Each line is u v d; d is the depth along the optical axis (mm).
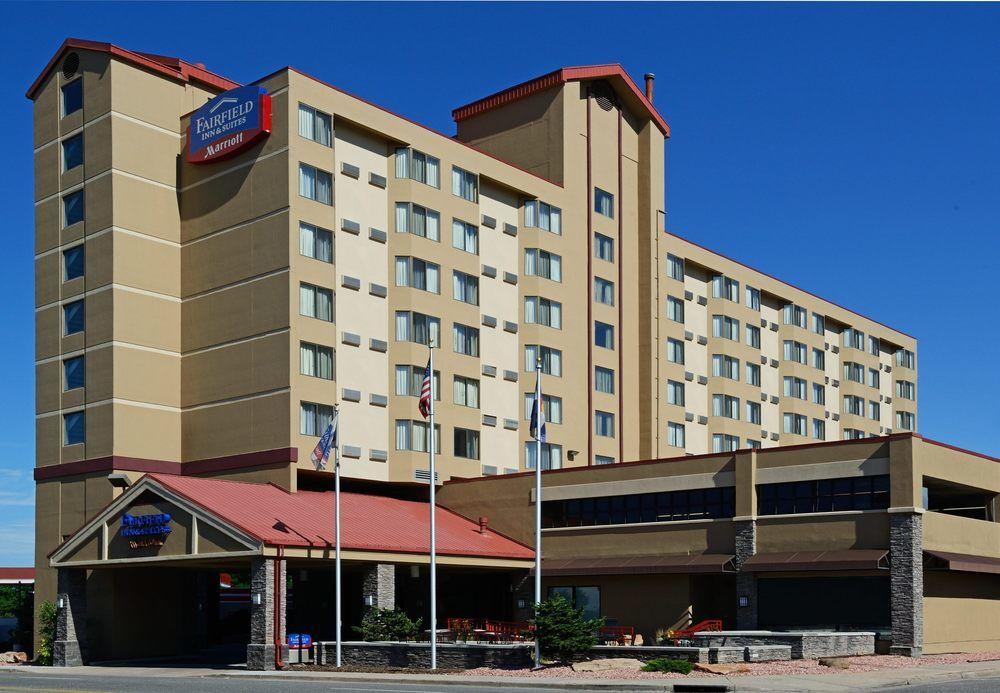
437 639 42812
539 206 62094
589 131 65625
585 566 48906
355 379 51781
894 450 42344
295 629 55125
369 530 45000
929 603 42125
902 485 41906
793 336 83062
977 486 46750
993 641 47250
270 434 49344
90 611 48281
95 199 54406
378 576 43781
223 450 51375
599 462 63344
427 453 53969
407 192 54688
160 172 54844
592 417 63156
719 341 75375
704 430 73562
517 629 45781
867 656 39219
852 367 89750
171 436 53312
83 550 45438
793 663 35000
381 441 52656
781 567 43812
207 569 49406
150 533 42812
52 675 38656
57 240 56312
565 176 63750
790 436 81625
